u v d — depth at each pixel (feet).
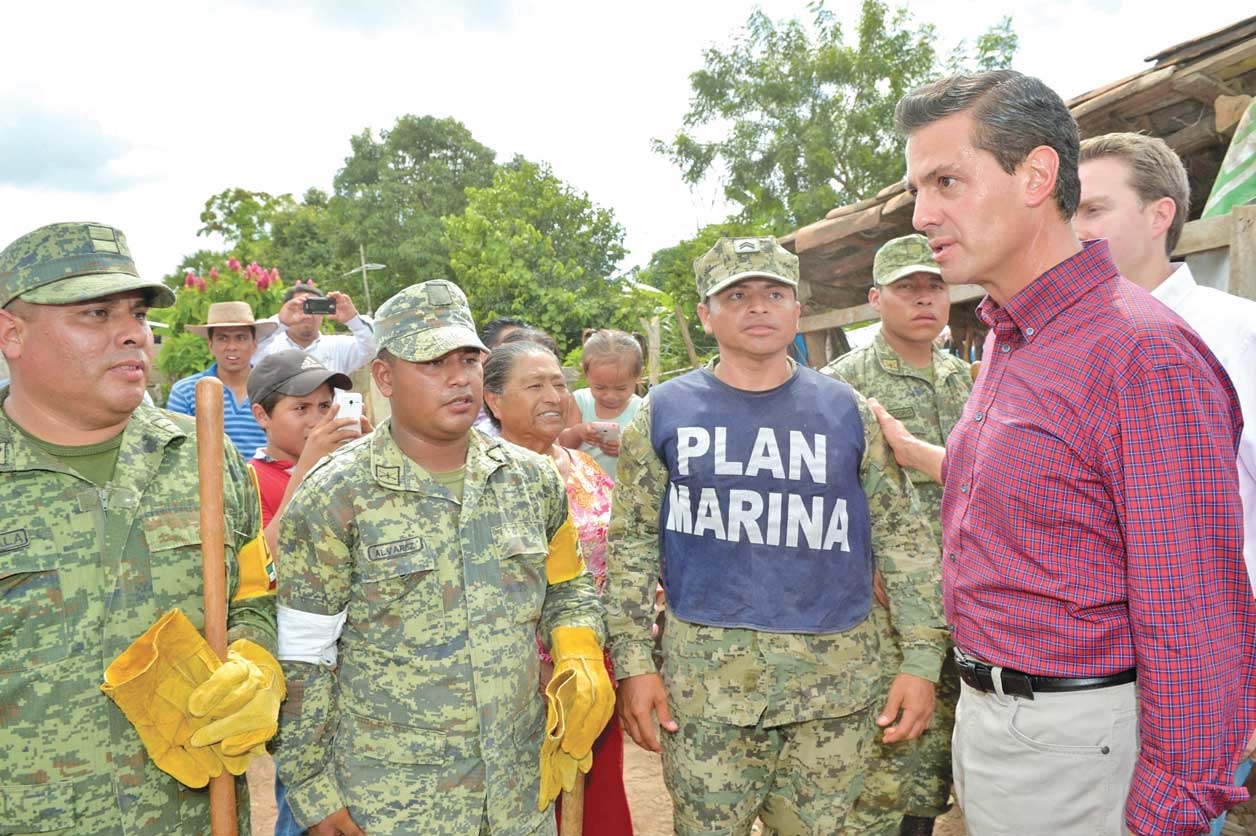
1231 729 4.59
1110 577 4.87
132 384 5.04
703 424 6.82
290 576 5.71
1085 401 4.77
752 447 6.72
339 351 18.28
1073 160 5.10
